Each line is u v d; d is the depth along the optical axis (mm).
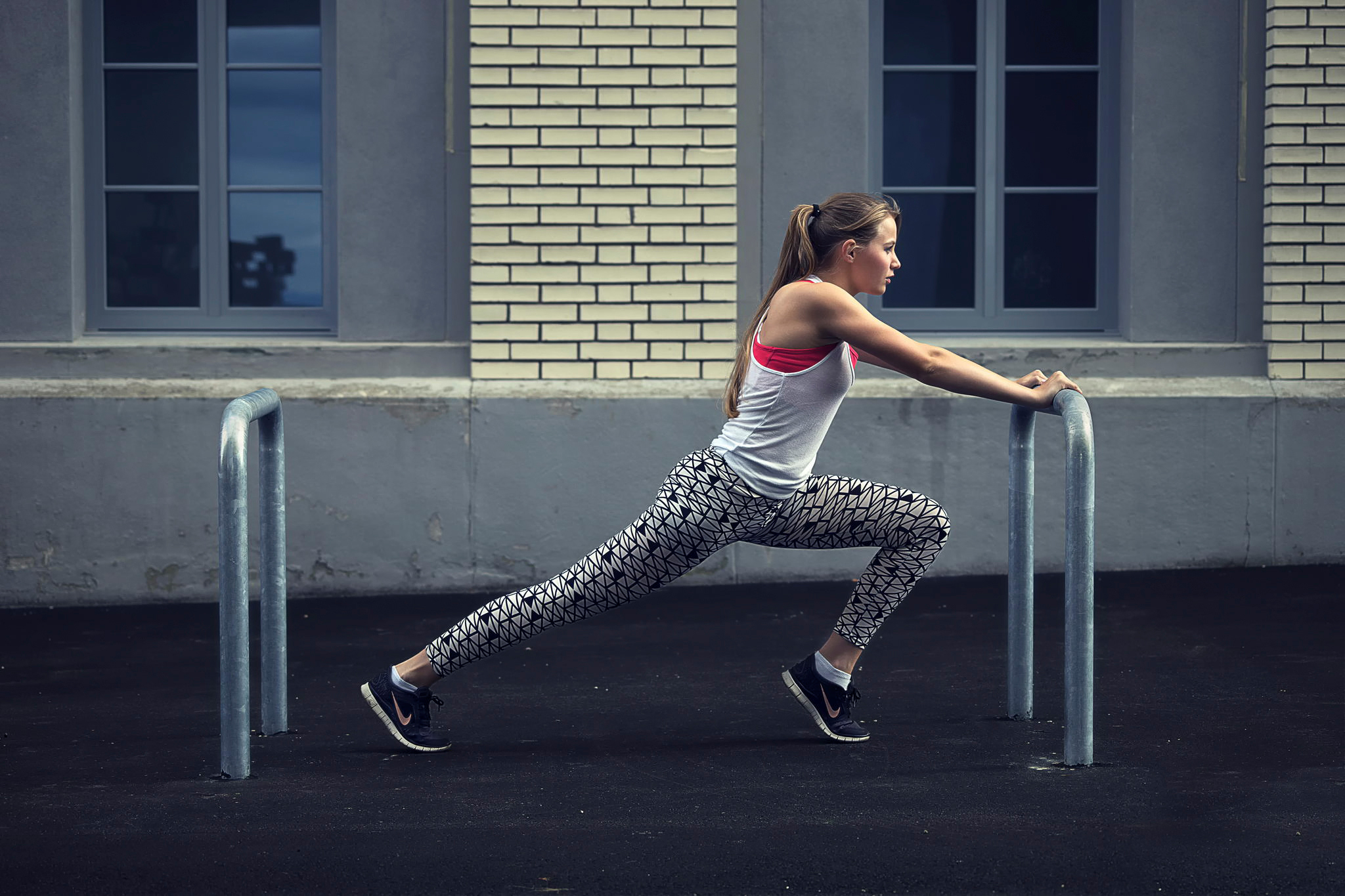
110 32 6270
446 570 5984
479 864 2631
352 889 2506
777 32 6145
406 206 6141
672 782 3180
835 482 3371
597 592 3342
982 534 6098
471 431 5949
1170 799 2988
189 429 5898
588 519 5984
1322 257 6203
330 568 5961
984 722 3750
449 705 4043
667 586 6043
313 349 6090
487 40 5965
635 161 6016
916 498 3400
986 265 6551
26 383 5922
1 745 3627
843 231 3271
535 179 6004
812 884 2510
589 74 5988
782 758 3387
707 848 2705
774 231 6176
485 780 3221
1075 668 3246
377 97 6098
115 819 2930
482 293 6023
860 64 6164
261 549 3715
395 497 5957
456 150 6133
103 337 6207
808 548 3439
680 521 3254
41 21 5992
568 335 6043
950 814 2900
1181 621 5055
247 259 6367
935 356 3189
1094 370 6230
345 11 6066
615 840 2764
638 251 6039
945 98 6535
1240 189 6289
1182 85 6258
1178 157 6277
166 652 4965
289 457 5934
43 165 6031
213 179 6332
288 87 6336
